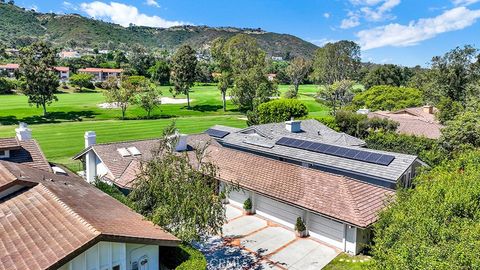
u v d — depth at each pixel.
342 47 116.38
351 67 118.94
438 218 12.41
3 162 18.66
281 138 33.91
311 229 21.98
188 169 17.41
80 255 11.66
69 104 86.06
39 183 16.06
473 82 61.88
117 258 12.67
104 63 176.00
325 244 21.03
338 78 116.25
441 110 49.25
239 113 89.00
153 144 29.89
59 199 14.32
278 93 92.12
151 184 16.56
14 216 13.56
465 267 9.62
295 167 24.75
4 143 21.58
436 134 41.81
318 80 120.44
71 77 120.81
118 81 99.06
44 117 71.00
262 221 24.17
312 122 40.91
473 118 32.44
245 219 24.45
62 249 10.94
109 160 26.52
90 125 64.06
